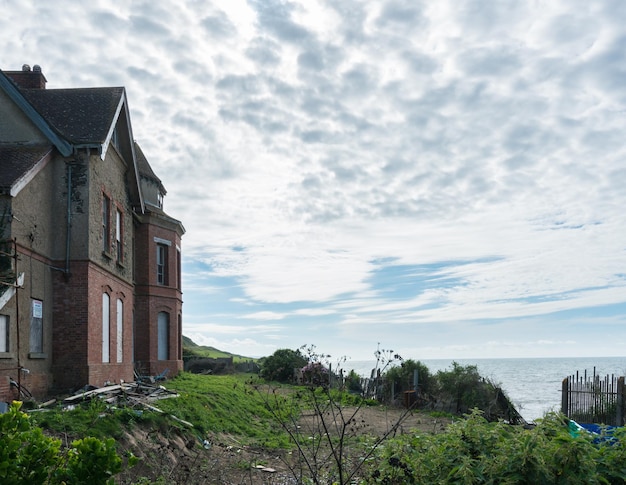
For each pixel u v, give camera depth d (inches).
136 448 506.9
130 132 956.6
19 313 659.4
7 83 759.1
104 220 866.1
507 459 229.6
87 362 749.9
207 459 564.7
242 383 1327.5
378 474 262.1
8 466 178.2
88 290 760.3
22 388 643.5
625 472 226.2
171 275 1331.2
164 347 1305.4
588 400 802.2
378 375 312.7
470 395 1106.1
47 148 754.2
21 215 674.2
